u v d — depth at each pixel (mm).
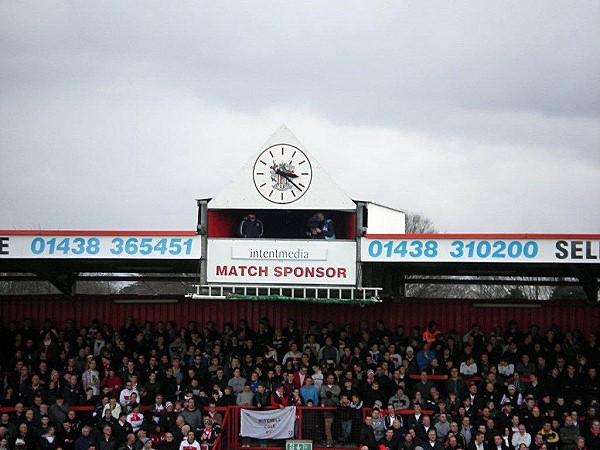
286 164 31828
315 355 32688
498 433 28797
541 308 36031
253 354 32719
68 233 31641
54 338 33500
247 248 32031
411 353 32188
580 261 30312
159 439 29156
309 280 31891
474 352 32469
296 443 29453
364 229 31703
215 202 31891
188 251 32000
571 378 31094
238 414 30547
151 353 31953
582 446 28672
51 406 30203
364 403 30469
